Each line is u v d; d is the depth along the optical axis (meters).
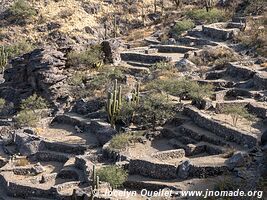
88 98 48.22
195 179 33.22
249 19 61.31
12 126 46.66
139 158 35.34
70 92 50.31
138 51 57.88
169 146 38.88
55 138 42.69
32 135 42.56
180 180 33.53
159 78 47.97
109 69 51.56
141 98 43.56
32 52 53.22
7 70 54.84
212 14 66.12
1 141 44.38
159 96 42.50
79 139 42.19
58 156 40.25
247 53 53.44
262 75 45.47
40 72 50.41
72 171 36.78
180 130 39.84
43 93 50.88
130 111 41.69
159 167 34.28
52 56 51.34
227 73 48.91
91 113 45.69
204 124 39.25
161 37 64.38
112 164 36.34
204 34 60.69
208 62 52.62
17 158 40.88
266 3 64.69
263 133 35.84
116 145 37.72
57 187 34.34
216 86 46.28
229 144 36.41
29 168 38.34
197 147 36.94
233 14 65.81
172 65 51.66
